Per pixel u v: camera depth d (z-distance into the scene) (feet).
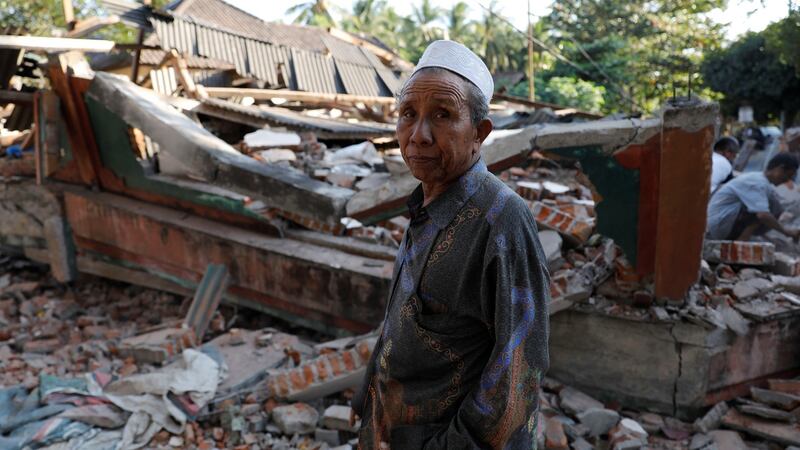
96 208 19.02
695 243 10.49
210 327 15.58
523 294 4.10
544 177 20.26
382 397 4.92
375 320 13.67
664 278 10.84
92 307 18.88
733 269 12.87
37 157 18.49
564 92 73.51
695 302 11.01
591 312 11.51
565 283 11.35
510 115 31.19
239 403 11.12
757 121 75.72
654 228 10.82
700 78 77.00
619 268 11.48
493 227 4.18
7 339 16.37
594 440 10.53
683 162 10.10
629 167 10.66
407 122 4.46
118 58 36.01
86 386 11.49
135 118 15.76
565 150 11.00
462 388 4.51
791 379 11.32
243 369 12.37
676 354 10.94
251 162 14.69
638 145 10.46
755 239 15.79
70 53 17.51
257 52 30.86
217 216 16.79
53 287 20.79
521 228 4.20
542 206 13.28
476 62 4.49
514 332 4.04
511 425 4.07
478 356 4.48
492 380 4.05
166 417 10.55
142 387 10.94
